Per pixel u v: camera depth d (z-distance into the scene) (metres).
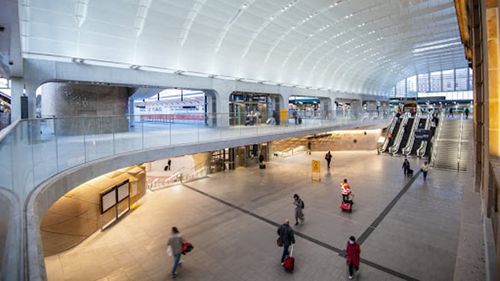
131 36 17.80
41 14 14.03
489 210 5.71
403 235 10.59
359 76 49.16
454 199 15.01
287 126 25.28
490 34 5.35
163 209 14.16
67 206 10.19
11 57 10.87
